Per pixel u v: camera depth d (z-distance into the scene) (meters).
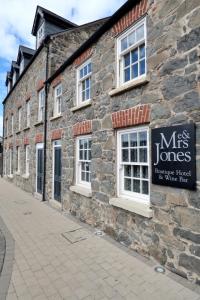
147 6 4.38
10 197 10.71
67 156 7.86
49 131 9.64
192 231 3.42
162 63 4.01
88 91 6.98
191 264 3.43
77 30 10.80
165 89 3.94
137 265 4.02
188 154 3.47
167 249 3.84
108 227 5.46
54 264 4.12
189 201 3.47
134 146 4.90
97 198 5.94
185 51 3.58
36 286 3.44
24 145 13.25
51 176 9.36
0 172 21.22
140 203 4.61
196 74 3.40
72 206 7.37
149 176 4.32
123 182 5.25
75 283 3.52
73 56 7.37
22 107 14.08
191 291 3.25
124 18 5.04
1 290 3.32
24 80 13.84
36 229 6.04
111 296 3.20
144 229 4.34
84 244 4.98
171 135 3.77
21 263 4.16
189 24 3.52
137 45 4.84
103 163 5.71
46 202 9.55
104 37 5.82
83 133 6.70
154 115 4.17
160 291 3.28
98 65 6.06
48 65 9.95
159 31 4.08
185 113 3.57
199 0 3.37
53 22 11.74
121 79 5.29
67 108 7.96
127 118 4.83
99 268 3.96
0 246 4.97
